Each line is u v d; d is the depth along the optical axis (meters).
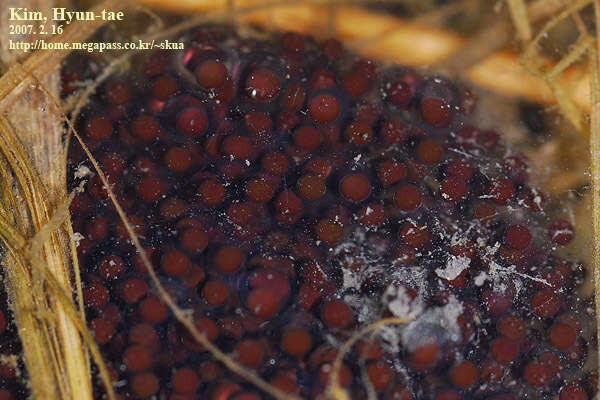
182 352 0.12
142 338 0.12
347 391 0.12
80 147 0.12
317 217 0.12
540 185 0.12
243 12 0.13
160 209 0.12
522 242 0.12
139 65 0.12
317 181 0.12
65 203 0.12
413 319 0.12
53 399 0.12
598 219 0.12
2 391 0.12
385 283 0.12
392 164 0.12
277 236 0.12
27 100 0.12
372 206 0.12
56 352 0.12
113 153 0.12
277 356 0.12
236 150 0.12
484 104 0.12
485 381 0.12
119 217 0.12
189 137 0.12
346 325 0.12
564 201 0.12
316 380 0.12
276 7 0.13
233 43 0.12
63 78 0.12
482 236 0.12
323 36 0.13
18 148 0.12
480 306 0.12
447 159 0.12
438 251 0.12
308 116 0.12
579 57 0.13
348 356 0.12
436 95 0.12
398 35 0.13
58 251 0.12
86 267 0.12
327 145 0.12
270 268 0.12
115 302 0.12
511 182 0.12
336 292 0.12
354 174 0.12
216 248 0.12
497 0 0.13
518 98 0.12
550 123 0.12
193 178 0.12
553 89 0.12
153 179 0.12
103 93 0.12
